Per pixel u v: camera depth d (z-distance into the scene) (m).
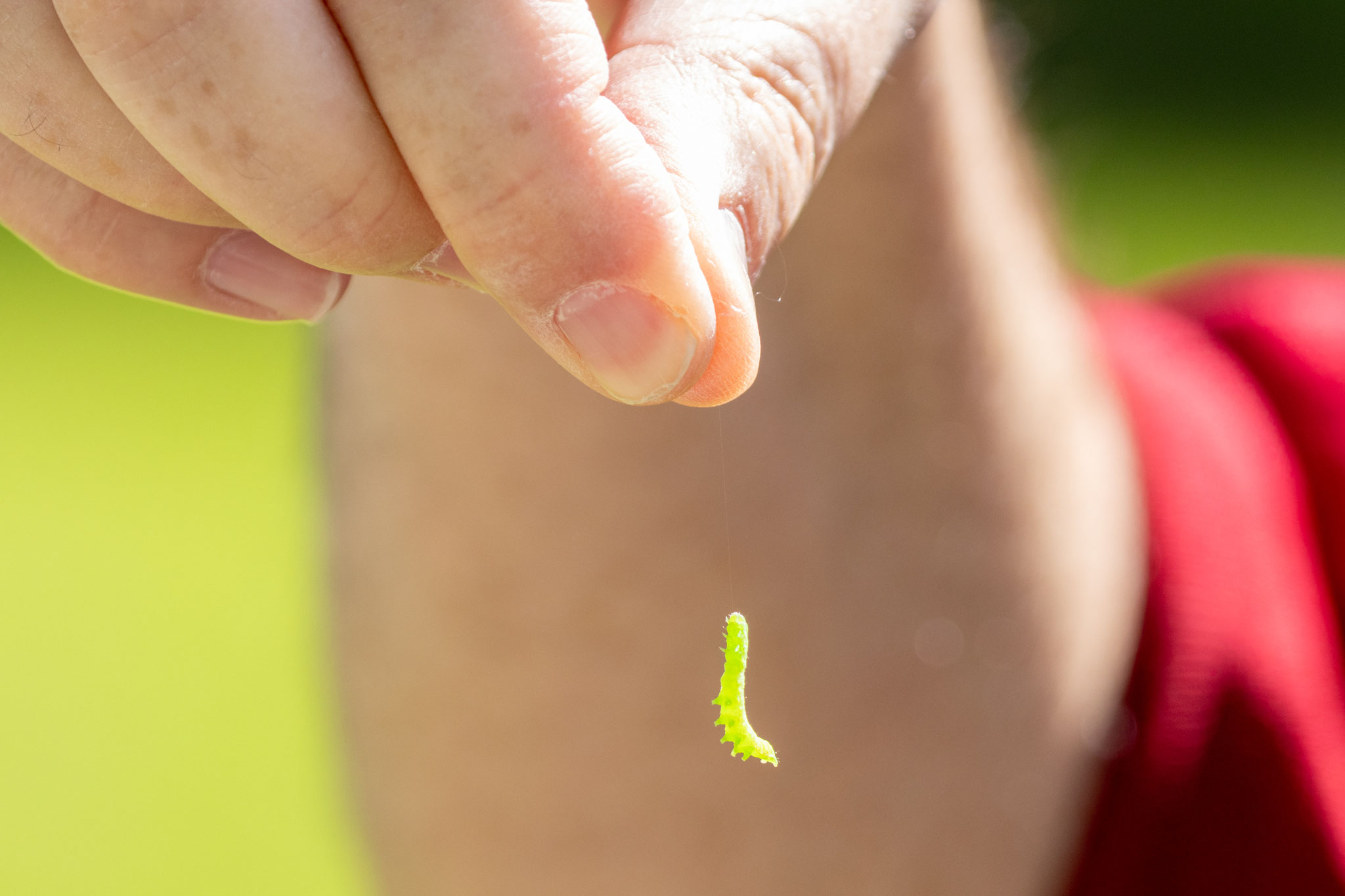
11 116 0.30
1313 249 2.80
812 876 0.44
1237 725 0.45
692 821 0.43
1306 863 0.44
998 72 0.48
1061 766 0.45
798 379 0.43
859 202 0.41
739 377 0.30
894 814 0.44
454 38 0.29
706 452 0.41
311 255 0.30
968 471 0.43
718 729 0.43
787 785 0.43
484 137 0.29
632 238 0.30
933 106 0.40
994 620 0.44
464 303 0.40
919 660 0.44
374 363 0.43
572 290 0.30
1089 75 4.32
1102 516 0.46
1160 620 0.46
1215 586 0.46
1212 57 4.55
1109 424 0.49
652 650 0.42
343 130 0.29
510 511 0.41
